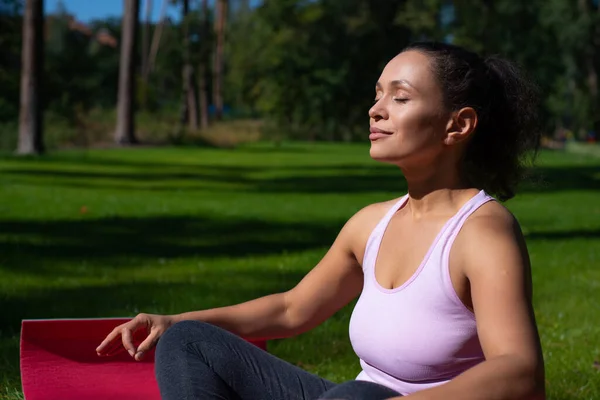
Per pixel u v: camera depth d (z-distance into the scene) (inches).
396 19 1822.1
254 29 2011.6
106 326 100.0
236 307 95.8
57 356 99.0
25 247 331.9
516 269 73.5
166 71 2304.4
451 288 76.6
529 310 72.7
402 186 685.3
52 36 2487.7
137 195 561.3
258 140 1672.0
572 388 167.2
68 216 440.5
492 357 70.6
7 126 1083.9
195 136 1355.8
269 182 700.7
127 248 339.9
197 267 299.1
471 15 1806.1
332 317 223.5
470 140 86.2
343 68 1839.3
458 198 83.0
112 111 1408.7
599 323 224.7
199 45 1859.0
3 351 179.3
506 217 77.7
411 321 78.0
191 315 93.4
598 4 2127.2
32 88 943.0
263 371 83.3
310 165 932.0
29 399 93.0
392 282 81.8
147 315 92.0
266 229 410.9
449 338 76.9
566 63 2043.6
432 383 78.9
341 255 93.7
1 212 446.3
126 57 1222.3
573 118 2068.2
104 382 97.5
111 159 930.1
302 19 1857.8
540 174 91.7
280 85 1849.2
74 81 1957.4
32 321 98.3
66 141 1175.0
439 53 84.0
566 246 373.4
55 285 259.1
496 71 86.6
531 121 88.4
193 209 489.1
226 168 855.7
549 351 195.5
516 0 1815.9
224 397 79.8
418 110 82.4
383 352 79.9
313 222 444.8
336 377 173.2
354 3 1861.5
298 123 1849.2
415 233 82.4
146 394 96.0
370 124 85.8
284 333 96.9
